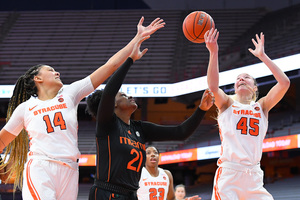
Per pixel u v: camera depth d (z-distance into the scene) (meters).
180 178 20.44
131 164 3.37
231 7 23.09
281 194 14.87
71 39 22.12
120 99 3.57
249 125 4.14
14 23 23.47
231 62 18.86
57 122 3.26
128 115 3.59
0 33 22.66
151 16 23.14
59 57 20.97
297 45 17.00
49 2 25.44
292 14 20.19
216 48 3.95
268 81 14.54
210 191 17.53
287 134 15.91
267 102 4.30
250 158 4.07
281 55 15.29
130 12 23.64
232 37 20.55
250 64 16.27
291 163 18.77
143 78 19.02
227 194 4.01
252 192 4.02
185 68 19.25
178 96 17.14
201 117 3.59
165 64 19.73
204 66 19.09
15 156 3.68
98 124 3.35
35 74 3.51
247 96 4.37
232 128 4.13
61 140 3.24
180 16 22.88
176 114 21.88
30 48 21.59
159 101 22.05
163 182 6.59
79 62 20.55
